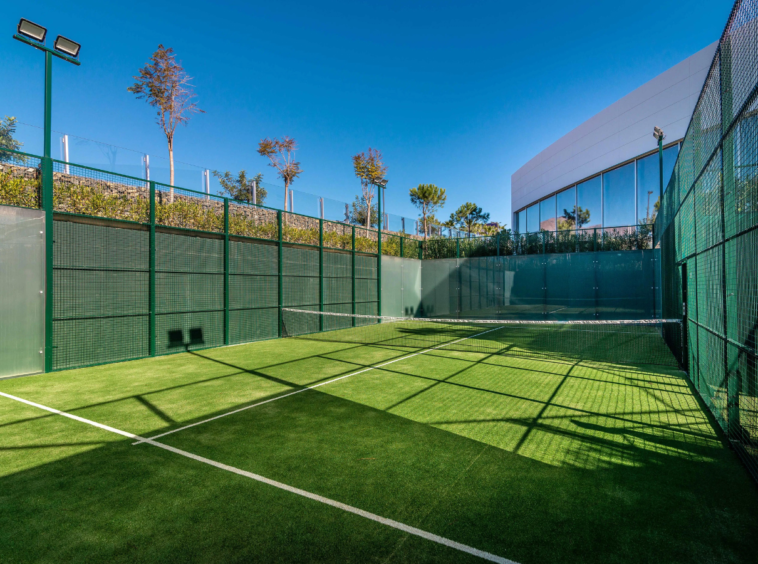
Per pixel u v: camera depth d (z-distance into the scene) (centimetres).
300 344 1158
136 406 562
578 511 296
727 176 418
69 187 855
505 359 899
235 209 1186
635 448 409
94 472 366
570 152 2308
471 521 285
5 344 732
